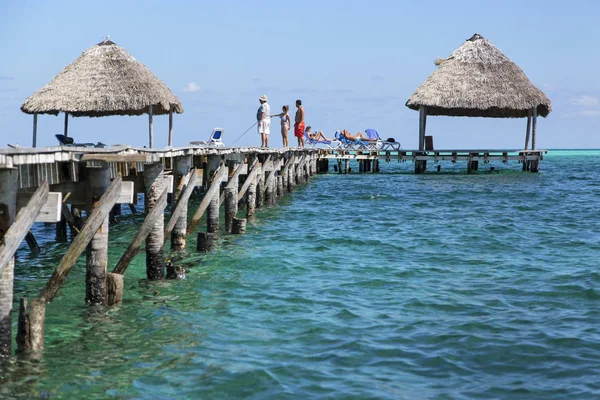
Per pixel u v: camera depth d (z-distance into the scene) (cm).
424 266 1177
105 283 851
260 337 757
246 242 1418
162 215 1030
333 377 641
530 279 1065
